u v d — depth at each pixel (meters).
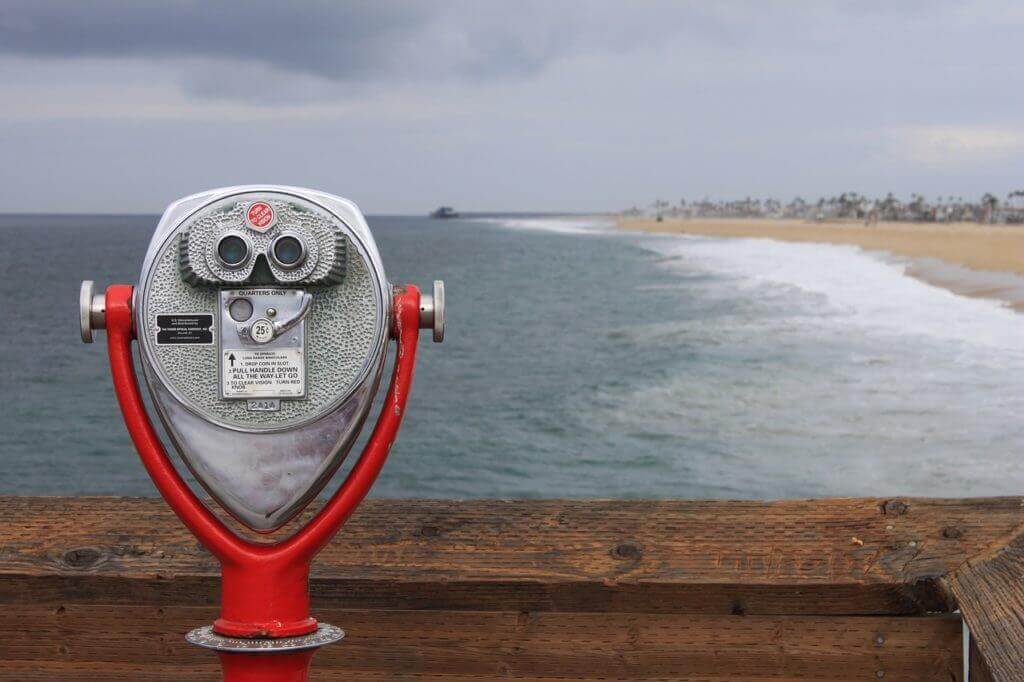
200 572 2.01
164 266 1.72
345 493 1.75
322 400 1.75
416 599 2.03
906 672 2.03
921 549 2.02
